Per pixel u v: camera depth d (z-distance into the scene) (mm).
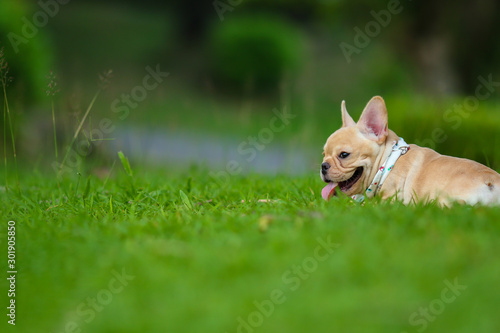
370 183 6824
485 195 6027
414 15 24000
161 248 4828
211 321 3764
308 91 27719
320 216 5539
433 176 6422
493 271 4070
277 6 37656
